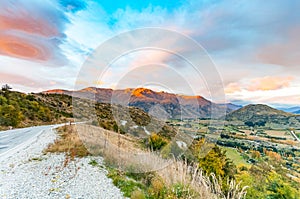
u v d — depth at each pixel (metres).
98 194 4.57
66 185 5.02
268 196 4.72
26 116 29.77
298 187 4.87
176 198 4.09
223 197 4.16
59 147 8.94
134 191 4.59
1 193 4.41
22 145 10.39
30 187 4.82
